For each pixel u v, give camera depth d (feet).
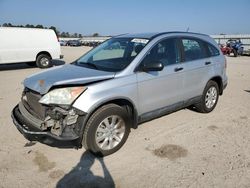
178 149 13.79
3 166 12.07
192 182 10.99
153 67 13.35
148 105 14.39
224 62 20.07
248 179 11.21
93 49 17.34
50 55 47.88
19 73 40.47
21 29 44.09
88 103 11.59
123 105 13.73
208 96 19.20
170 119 18.12
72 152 13.37
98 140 12.53
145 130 16.17
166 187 10.69
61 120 11.51
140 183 10.96
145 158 12.87
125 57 14.53
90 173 11.65
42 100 11.62
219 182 10.98
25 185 10.78
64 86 11.78
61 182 11.01
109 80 12.55
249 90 28.19
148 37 15.24
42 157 12.88
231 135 15.64
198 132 16.02
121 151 13.51
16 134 15.49
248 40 108.06
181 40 16.63
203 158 12.90
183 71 16.16
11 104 21.80
